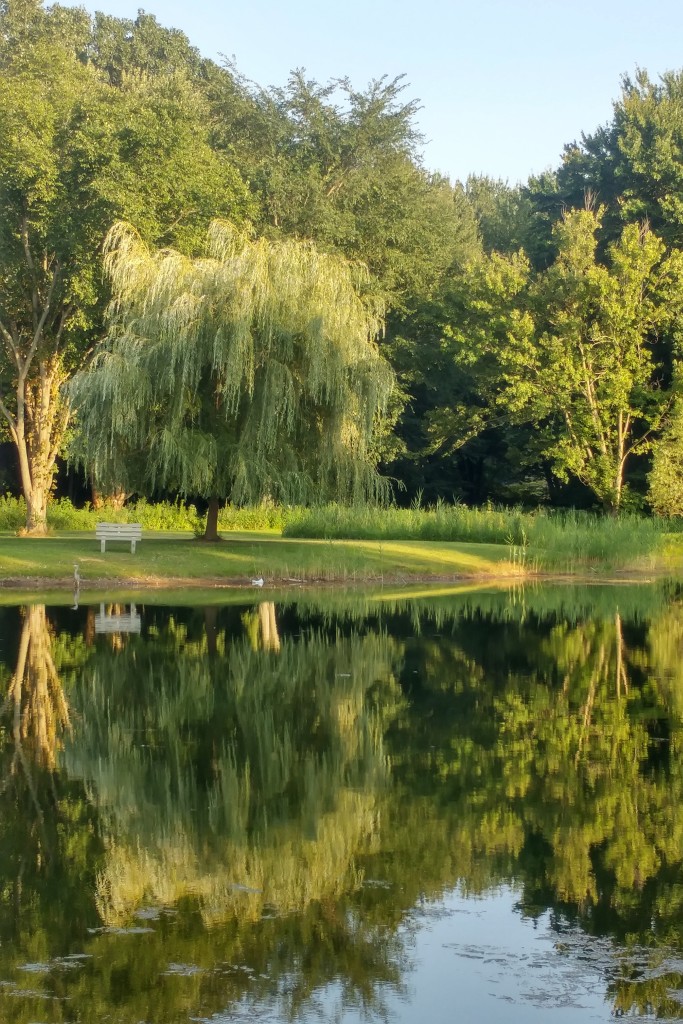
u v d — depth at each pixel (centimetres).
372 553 3503
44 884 790
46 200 3628
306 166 5272
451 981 634
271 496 3073
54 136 3803
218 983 630
